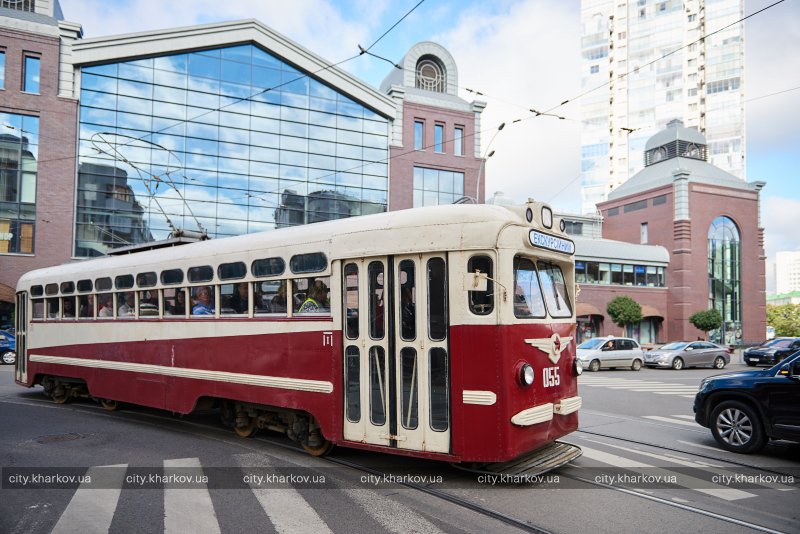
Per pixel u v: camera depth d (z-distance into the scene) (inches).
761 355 1077.1
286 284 277.6
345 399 247.4
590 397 546.6
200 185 1294.3
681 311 1587.1
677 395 573.3
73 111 1173.7
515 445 213.0
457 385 217.6
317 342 259.0
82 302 420.8
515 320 219.5
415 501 210.4
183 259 335.3
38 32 1151.6
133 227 1223.5
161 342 346.0
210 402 330.6
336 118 1456.7
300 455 278.8
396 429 229.9
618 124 3499.0
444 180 1562.5
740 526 189.3
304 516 194.9
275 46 1371.8
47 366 452.1
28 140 1141.1
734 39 3218.5
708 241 1654.8
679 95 3334.2
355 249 247.6
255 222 1344.7
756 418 288.8
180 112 1286.9
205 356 315.9
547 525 187.3
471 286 214.8
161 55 1274.6
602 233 1956.2
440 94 1595.7
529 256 239.0
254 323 289.3
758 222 1736.0
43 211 1137.4
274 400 275.6
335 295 253.1
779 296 4830.2
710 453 295.3
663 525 188.7
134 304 370.9
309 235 269.3
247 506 204.8
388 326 235.3
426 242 227.6
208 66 1323.8
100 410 422.0
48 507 204.7
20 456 278.8
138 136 1240.8
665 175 1775.3
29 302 483.5
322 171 1428.4
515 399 215.0
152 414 402.6
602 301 1523.1
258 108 1369.3
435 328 224.8
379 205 1488.7
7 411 418.6
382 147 1505.9
